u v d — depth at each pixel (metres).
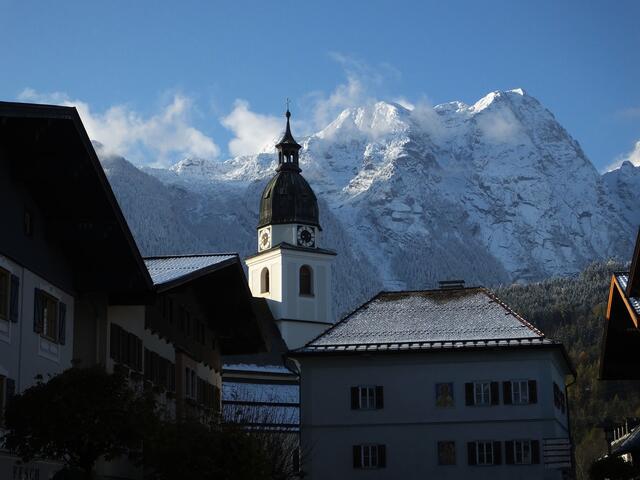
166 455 34.34
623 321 48.53
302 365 70.62
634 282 40.31
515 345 68.38
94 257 40.44
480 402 68.56
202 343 58.28
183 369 53.84
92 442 29.56
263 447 44.19
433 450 68.38
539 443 67.56
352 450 69.00
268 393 107.69
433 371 69.31
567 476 69.56
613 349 50.81
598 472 62.94
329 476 68.88
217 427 37.00
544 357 68.50
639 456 69.81
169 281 44.28
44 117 32.66
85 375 30.00
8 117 32.09
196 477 34.19
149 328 48.50
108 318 42.88
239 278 53.81
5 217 34.25
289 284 123.31
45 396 29.47
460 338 70.06
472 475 67.75
